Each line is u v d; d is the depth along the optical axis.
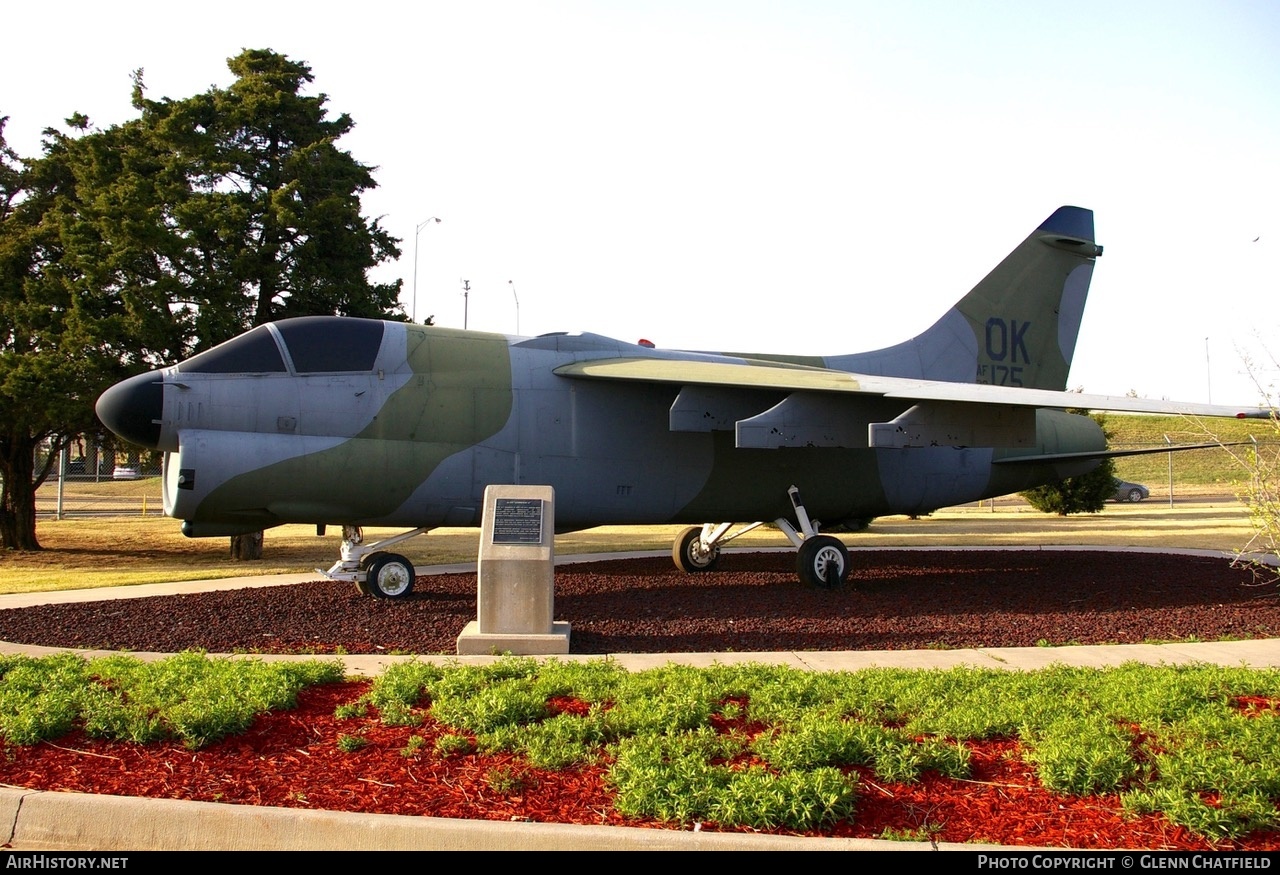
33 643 10.12
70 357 18.31
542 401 13.36
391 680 7.25
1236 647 9.66
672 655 9.16
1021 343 17.98
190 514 11.80
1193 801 4.93
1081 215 18.45
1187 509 39.78
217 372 11.90
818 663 8.76
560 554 19.98
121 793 5.30
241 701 6.60
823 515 15.79
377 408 12.40
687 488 14.23
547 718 6.54
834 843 4.61
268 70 21.36
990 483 16.97
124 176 18.94
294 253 19.70
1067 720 6.19
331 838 4.85
